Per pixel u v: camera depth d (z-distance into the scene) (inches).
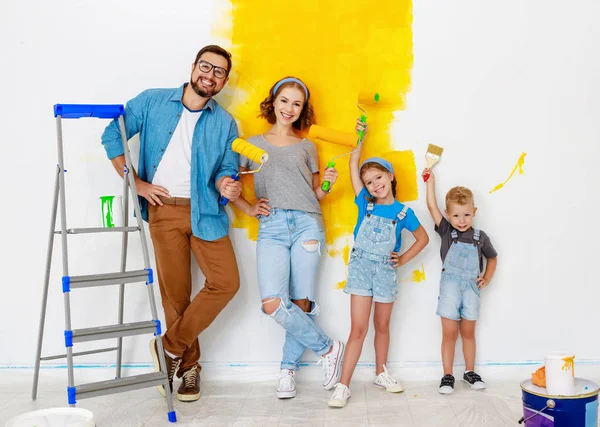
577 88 123.6
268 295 116.3
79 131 125.7
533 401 87.8
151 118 117.0
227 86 124.3
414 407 110.8
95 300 127.6
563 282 125.7
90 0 124.6
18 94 126.0
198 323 116.9
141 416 108.1
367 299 117.1
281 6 123.4
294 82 118.3
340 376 122.1
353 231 125.2
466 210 117.9
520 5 122.7
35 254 127.5
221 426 103.2
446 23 123.0
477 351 126.3
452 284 120.2
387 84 123.8
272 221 118.3
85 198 126.4
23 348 128.1
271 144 120.2
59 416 81.7
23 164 126.7
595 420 86.4
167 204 117.4
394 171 124.5
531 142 124.3
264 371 126.7
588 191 124.9
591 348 126.2
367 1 123.0
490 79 123.6
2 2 125.0
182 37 124.1
